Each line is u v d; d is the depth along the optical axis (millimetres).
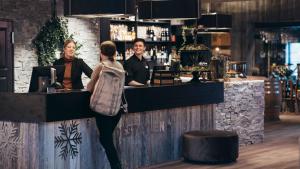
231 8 16328
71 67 7664
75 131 6711
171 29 14273
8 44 10070
